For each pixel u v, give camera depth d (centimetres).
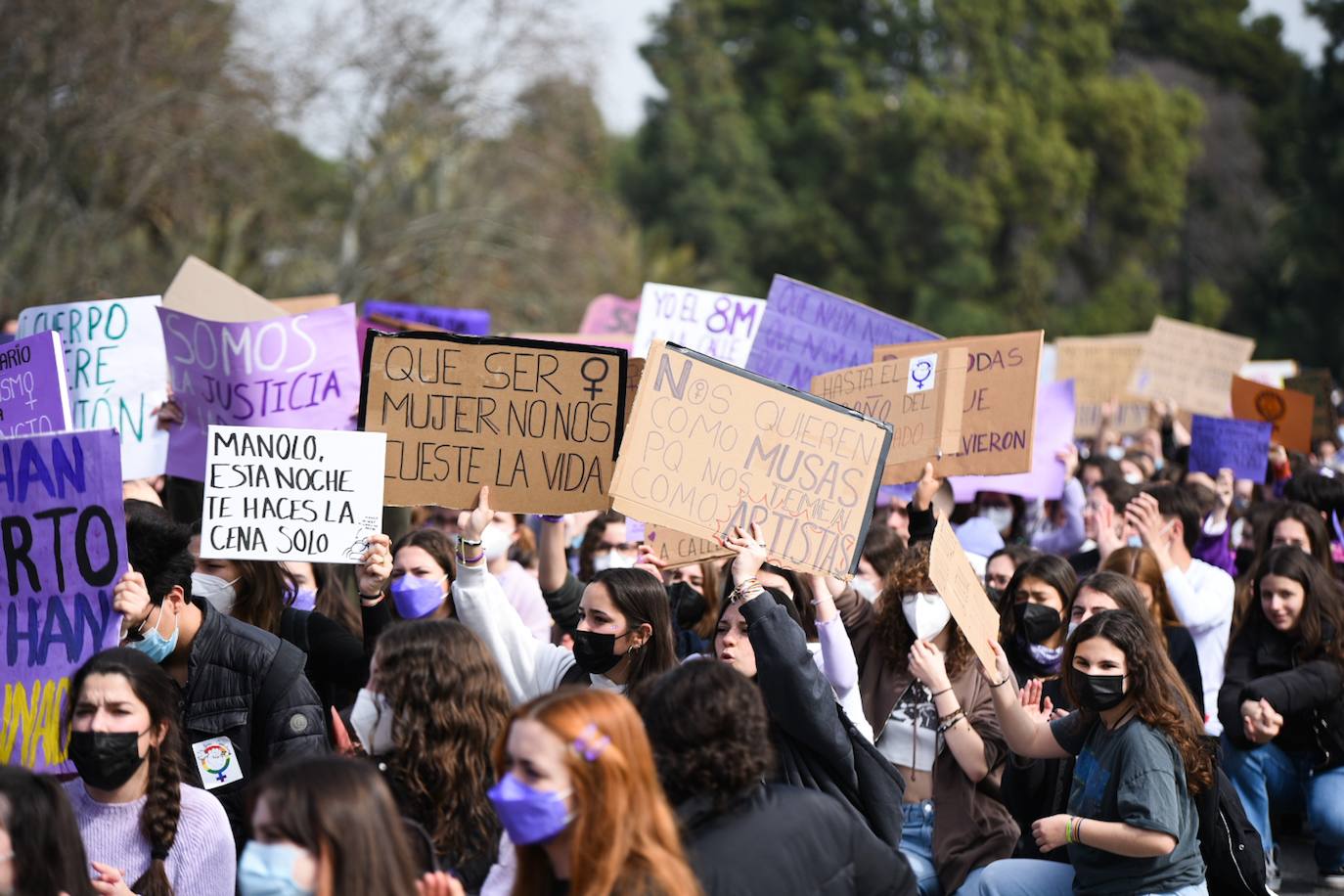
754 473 521
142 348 750
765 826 367
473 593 556
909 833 591
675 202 5384
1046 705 604
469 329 1513
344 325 725
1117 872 508
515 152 3158
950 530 537
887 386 674
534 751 337
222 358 721
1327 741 740
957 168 5284
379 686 444
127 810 445
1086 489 1090
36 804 380
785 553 521
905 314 5288
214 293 877
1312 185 5362
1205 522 953
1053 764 566
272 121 2686
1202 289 5625
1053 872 543
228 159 2722
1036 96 5353
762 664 462
